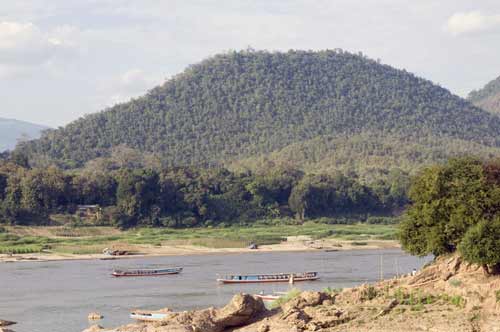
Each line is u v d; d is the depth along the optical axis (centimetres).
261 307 12469
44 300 19275
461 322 10656
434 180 13138
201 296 19300
